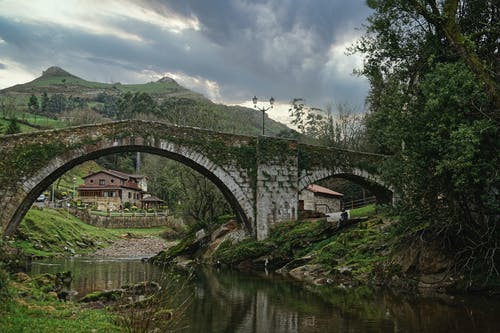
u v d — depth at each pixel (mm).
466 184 16844
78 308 13992
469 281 18844
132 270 28766
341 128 64375
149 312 10844
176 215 61438
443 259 20172
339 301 17500
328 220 34125
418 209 20281
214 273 28281
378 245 24141
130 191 83000
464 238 19938
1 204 24734
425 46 23188
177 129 30531
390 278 20938
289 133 83312
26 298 13695
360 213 39375
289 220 33562
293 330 12930
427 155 18281
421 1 18391
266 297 18672
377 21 24734
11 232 26078
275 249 30828
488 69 16984
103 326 11305
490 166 16141
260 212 32625
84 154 27391
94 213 63625
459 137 15734
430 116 18016
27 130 92875
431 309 15609
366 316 14656
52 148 26422
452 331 12570
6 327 9844
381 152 41250
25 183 25453
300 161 35000
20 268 21141
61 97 172000
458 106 16984
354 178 38844
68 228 48969
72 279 23453
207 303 17281
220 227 38562
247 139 32969
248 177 32656
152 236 62125
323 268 24984
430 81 18047
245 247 31328
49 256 38219
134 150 30078
